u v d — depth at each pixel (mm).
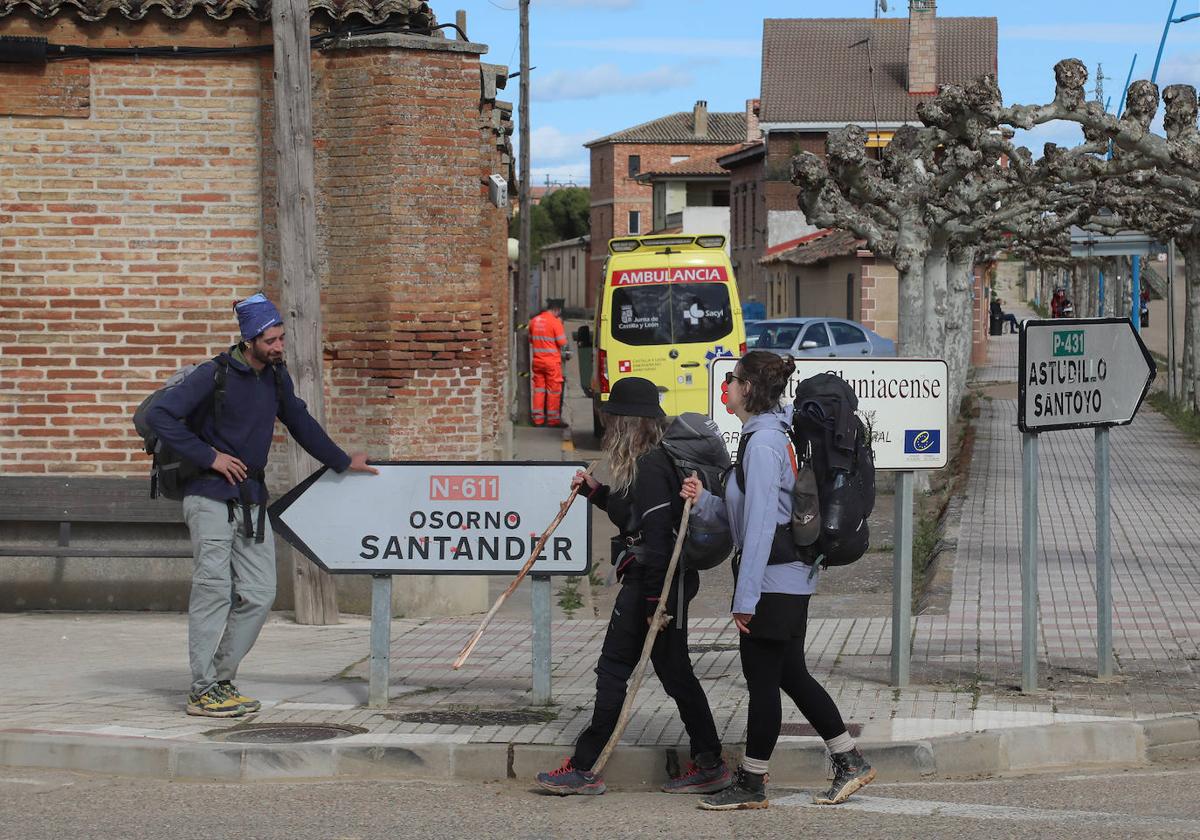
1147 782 8609
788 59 77812
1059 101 24016
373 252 14219
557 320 36094
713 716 9648
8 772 8797
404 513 9867
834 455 8031
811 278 61344
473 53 14289
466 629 13422
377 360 14281
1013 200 32844
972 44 77812
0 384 14336
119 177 14297
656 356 31000
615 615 8453
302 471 13703
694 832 7543
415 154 14156
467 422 14516
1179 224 34688
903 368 10695
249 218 14352
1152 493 22859
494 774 8781
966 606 13984
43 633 13078
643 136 134250
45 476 14195
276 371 9711
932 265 27203
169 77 14258
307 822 7699
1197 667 11203
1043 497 22406
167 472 9562
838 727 8188
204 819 7742
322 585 13641
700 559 8320
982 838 7332
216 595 9555
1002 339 83375
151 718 9562
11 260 14289
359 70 14141
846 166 23969
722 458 8375
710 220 99312
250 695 10312
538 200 160500
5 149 14242
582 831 7562
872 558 18031
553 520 9734
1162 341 73312
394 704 10055
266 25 14164
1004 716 9609
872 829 7559
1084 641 12234
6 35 14109
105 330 14352
